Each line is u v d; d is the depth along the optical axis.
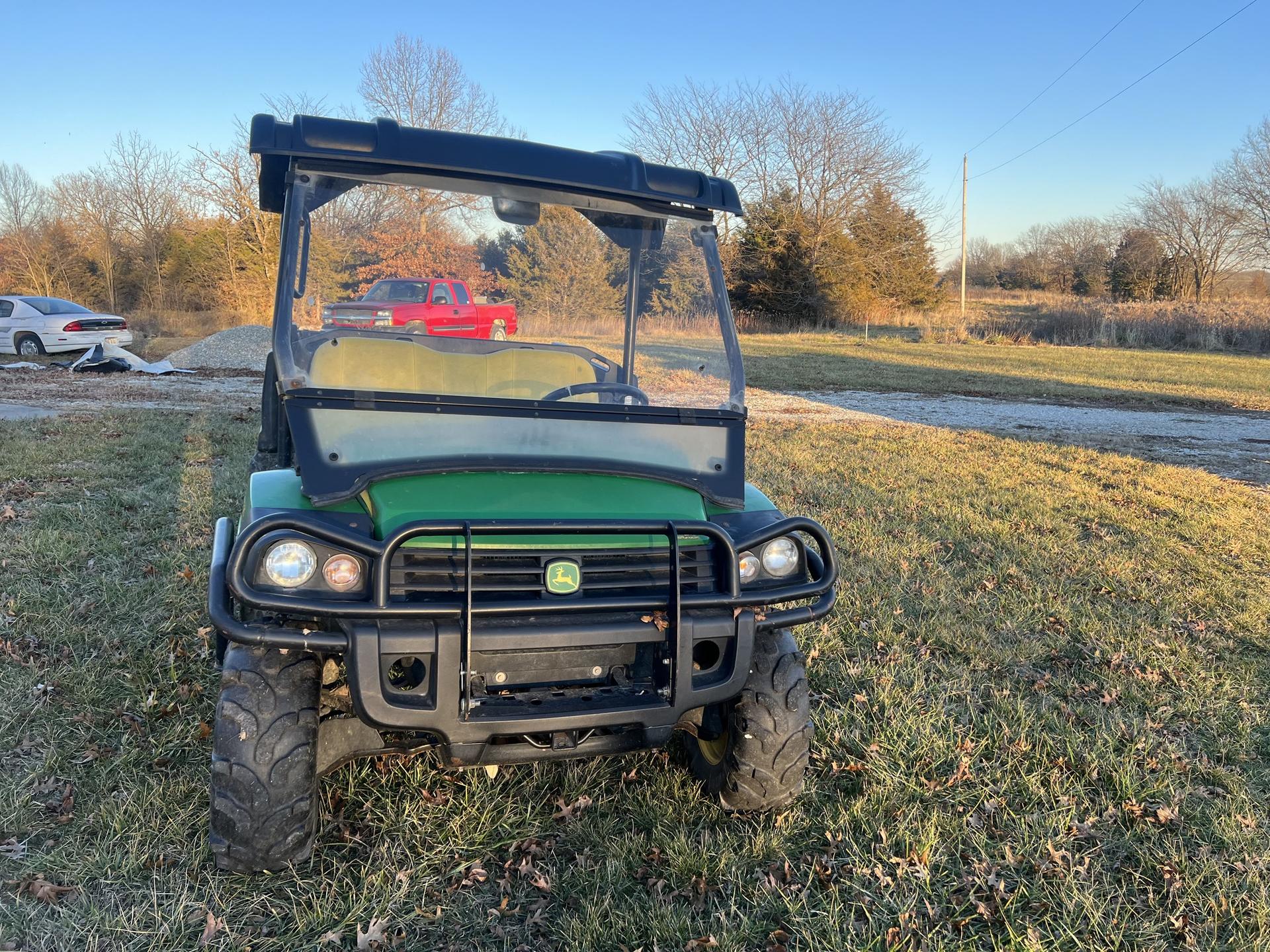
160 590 5.37
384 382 3.47
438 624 2.71
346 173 3.28
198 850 3.11
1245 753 4.25
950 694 4.70
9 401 13.05
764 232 49.00
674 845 3.28
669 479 3.31
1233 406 19.00
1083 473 10.97
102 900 2.90
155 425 11.06
